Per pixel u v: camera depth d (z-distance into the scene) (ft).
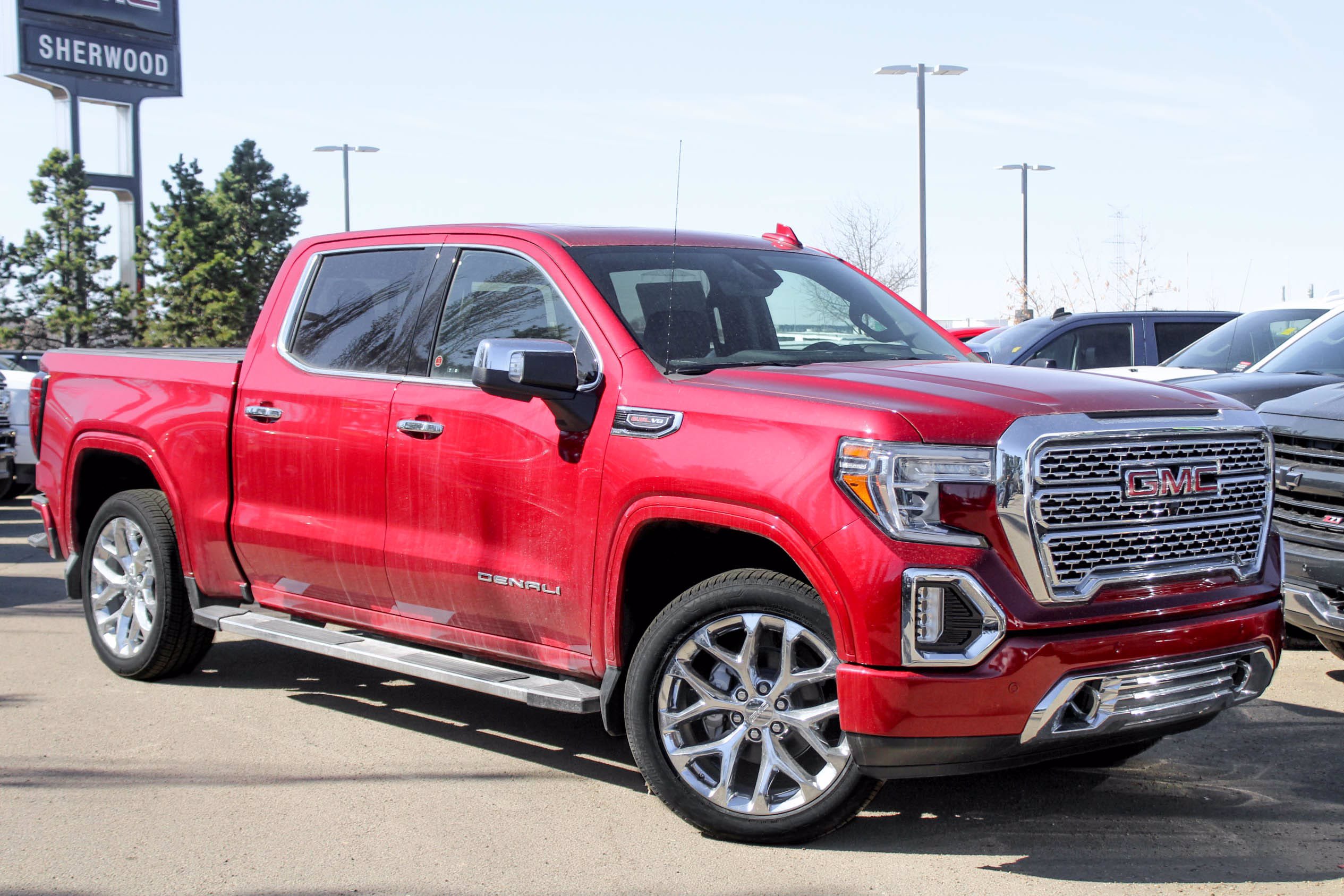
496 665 16.28
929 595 12.05
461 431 15.79
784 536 12.74
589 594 14.56
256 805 15.06
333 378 17.69
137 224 116.78
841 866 13.10
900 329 17.15
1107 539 12.62
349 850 13.67
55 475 21.88
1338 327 29.01
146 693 20.17
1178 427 13.07
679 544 14.67
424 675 15.87
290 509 18.06
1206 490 13.19
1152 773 16.05
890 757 12.27
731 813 13.64
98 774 16.17
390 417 16.65
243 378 18.85
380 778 16.06
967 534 12.21
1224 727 17.95
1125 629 12.55
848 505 12.35
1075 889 12.48
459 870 13.11
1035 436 12.25
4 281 106.93
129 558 20.94
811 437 12.72
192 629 20.31
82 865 13.28
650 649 13.88
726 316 15.76
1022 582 12.26
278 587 18.71
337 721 18.63
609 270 15.79
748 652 13.44
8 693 20.15
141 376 20.48
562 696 14.53
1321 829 14.06
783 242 18.71
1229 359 35.27
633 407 14.24
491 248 16.65
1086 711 12.57
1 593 28.86
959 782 15.75
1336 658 21.68
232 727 18.31
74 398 21.58
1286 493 19.21
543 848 13.69
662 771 13.89
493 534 15.49
